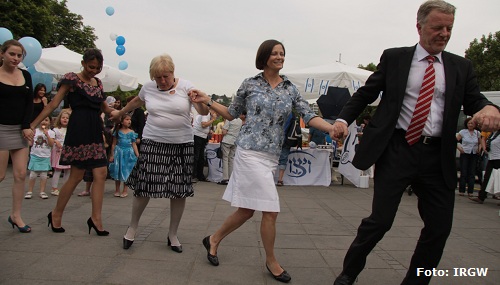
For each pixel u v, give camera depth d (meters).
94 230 4.55
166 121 3.80
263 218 3.34
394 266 3.75
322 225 5.39
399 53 2.82
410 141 2.72
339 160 9.93
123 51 10.77
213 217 5.58
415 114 2.70
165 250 3.96
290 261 3.81
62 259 3.53
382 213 2.71
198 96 3.61
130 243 3.94
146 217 5.34
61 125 6.71
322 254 4.06
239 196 3.33
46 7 25.48
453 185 2.72
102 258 3.62
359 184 9.40
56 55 9.30
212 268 3.52
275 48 3.33
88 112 4.33
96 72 4.38
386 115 2.78
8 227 4.49
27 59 7.05
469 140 8.91
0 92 3.98
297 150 9.55
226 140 9.09
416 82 2.73
